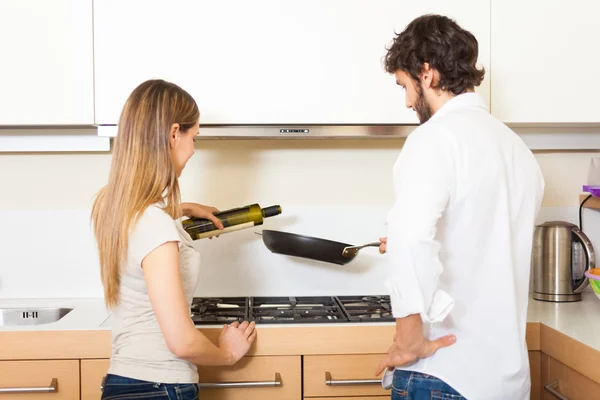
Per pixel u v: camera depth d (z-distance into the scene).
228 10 1.81
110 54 1.80
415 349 1.23
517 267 1.32
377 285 2.22
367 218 2.21
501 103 1.87
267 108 1.83
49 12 1.79
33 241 2.16
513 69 1.86
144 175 1.34
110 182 1.36
